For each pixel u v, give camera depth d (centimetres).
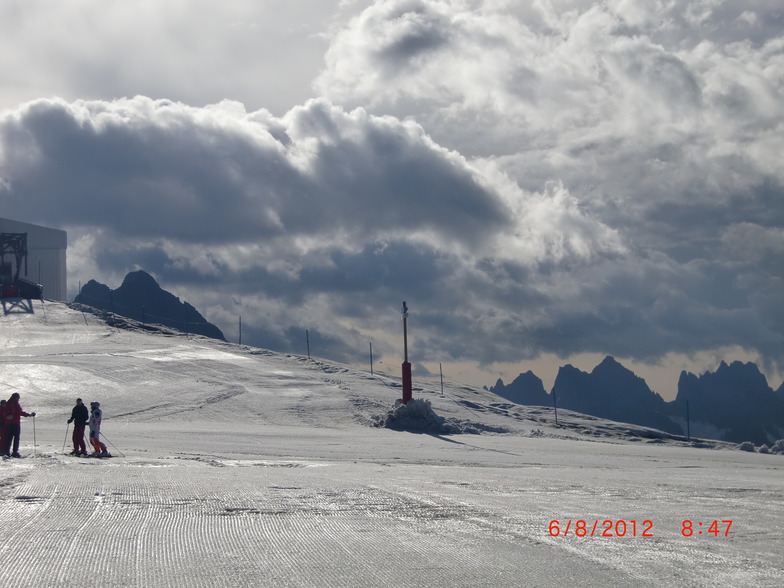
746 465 3300
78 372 6494
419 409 5084
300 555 969
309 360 8581
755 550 1062
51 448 2858
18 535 1052
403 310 5472
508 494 1591
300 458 2755
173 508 1287
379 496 1471
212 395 5903
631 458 3481
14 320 9894
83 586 823
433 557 969
